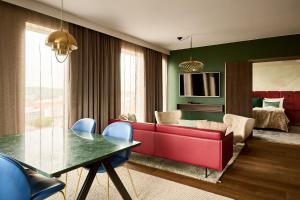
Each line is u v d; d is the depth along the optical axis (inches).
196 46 240.7
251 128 165.6
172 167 127.6
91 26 158.6
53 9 133.8
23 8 124.4
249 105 210.4
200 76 242.5
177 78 260.1
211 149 108.6
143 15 145.3
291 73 300.8
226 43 225.9
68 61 149.2
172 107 265.6
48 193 61.5
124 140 83.0
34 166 54.3
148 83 227.6
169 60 265.3
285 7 131.8
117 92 188.7
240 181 109.0
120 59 192.1
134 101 211.6
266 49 204.5
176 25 166.1
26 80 128.4
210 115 242.4
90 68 163.3
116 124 95.0
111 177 78.7
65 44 74.3
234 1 123.4
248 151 162.2
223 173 119.0
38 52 133.7
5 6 116.6
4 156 49.2
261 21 157.1
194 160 114.2
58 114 144.9
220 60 231.0
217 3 126.2
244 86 212.1
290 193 96.8
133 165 131.0
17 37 121.7
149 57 230.1
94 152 66.2
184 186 102.7
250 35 195.0
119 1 124.0
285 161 139.7
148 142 130.0
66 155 63.1
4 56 116.6
